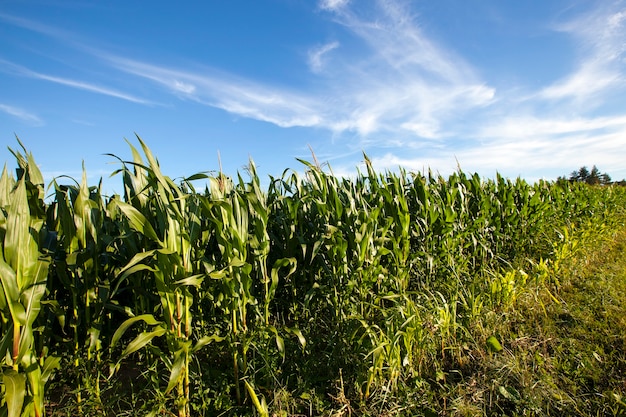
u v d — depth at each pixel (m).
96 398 2.55
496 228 6.20
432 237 4.84
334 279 3.55
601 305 4.58
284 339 3.36
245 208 2.92
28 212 2.05
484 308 4.11
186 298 2.57
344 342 3.24
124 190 3.22
